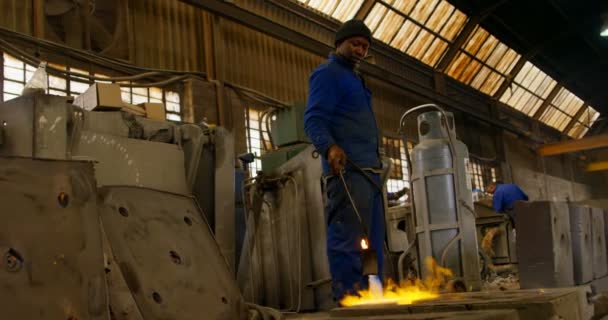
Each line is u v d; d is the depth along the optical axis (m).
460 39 16.11
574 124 25.17
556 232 3.28
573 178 24.67
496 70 18.84
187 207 2.18
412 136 14.41
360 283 2.82
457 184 3.87
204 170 3.10
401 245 5.30
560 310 1.82
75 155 2.48
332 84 2.98
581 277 3.67
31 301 1.16
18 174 1.25
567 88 23.11
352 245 2.85
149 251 1.84
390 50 14.28
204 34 8.86
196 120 8.32
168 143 2.98
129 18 7.86
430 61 16.02
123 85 7.46
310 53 11.19
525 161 20.55
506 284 5.24
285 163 4.08
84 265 1.30
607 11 17.48
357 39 3.10
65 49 6.87
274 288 4.02
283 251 4.00
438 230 3.84
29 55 6.53
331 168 2.84
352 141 2.99
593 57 21.17
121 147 2.68
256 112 9.58
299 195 3.96
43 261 1.21
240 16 9.11
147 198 2.02
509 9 16.72
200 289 1.91
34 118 2.26
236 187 4.27
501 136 18.92
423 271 3.90
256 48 9.94
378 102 13.41
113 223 1.80
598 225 4.26
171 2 8.51
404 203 7.29
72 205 1.32
